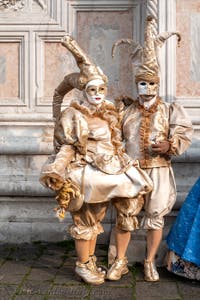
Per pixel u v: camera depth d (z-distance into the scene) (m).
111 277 6.38
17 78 8.18
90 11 8.14
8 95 8.20
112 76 8.17
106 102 6.38
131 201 6.25
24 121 8.12
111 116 6.37
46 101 8.16
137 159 6.44
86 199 6.01
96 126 6.25
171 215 7.47
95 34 8.16
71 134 6.05
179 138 6.35
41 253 7.37
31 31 8.15
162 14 7.77
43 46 8.17
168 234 6.78
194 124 7.79
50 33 8.16
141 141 6.46
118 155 6.27
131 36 8.12
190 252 6.30
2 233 7.82
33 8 8.16
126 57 8.14
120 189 6.05
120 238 6.43
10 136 7.91
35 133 7.97
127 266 6.80
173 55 7.80
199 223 6.36
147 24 6.47
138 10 8.07
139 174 6.18
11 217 7.86
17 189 7.71
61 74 8.19
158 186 6.43
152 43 6.42
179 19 7.84
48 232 7.79
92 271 6.35
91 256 6.48
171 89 7.80
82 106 6.25
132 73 8.13
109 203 6.86
